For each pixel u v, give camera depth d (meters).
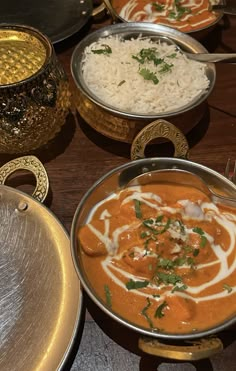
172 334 0.26
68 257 0.32
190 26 0.48
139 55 0.42
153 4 0.50
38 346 0.28
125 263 0.31
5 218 0.34
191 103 0.38
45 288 0.31
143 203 0.33
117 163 0.40
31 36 0.38
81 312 0.29
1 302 0.30
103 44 0.42
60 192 0.38
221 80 0.46
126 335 0.31
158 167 0.35
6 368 0.28
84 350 0.30
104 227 0.32
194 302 0.29
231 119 0.43
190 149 0.41
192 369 0.29
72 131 0.42
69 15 0.49
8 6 0.49
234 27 0.51
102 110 0.38
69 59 0.48
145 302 0.29
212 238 0.31
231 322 0.27
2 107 0.34
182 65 0.41
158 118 0.36
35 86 0.34
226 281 0.30
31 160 0.36
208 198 0.34
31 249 0.33
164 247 0.30
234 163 0.40
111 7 0.47
